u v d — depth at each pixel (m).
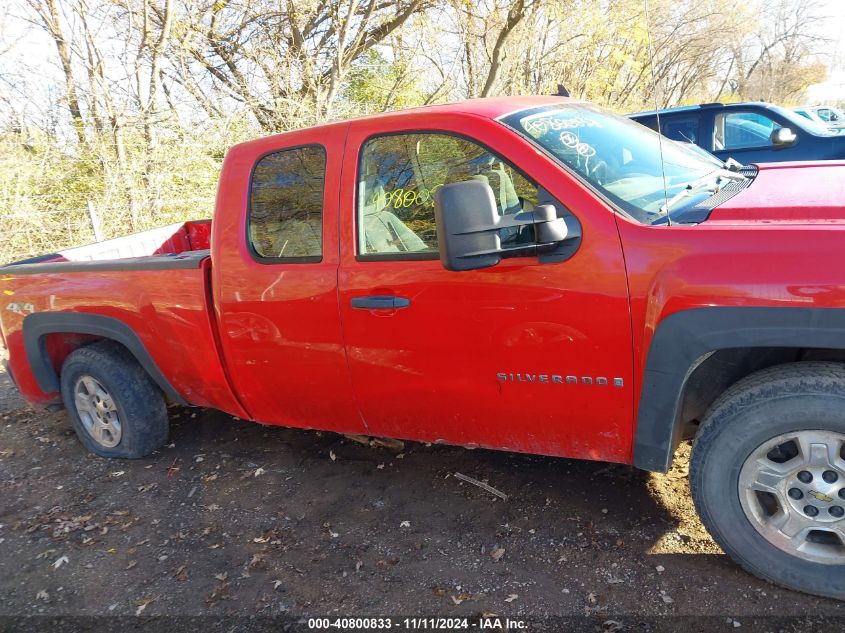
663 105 23.89
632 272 2.39
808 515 2.34
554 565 2.79
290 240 3.19
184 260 3.54
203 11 13.27
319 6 14.51
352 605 2.71
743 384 2.39
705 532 2.86
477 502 3.32
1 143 10.65
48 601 2.97
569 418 2.70
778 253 2.19
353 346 3.06
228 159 3.42
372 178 3.00
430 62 17.27
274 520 3.40
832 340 2.13
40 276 4.08
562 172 2.60
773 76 37.47
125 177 11.34
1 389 5.95
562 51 18.73
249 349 3.38
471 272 2.67
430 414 3.05
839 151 7.96
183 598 2.88
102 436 4.28
